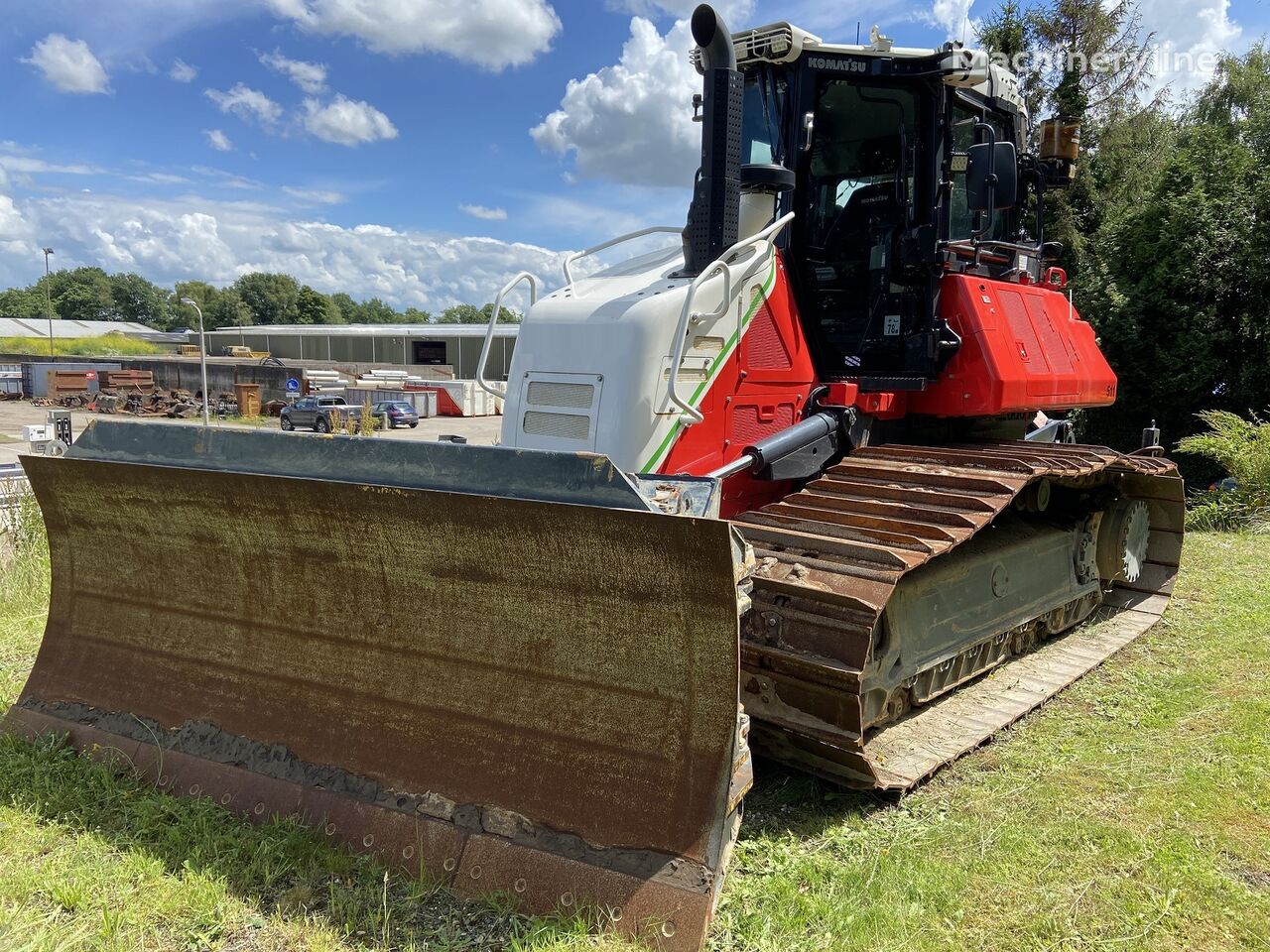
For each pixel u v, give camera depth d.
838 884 3.16
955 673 4.80
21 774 3.64
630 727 3.05
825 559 3.70
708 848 2.83
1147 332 13.81
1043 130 6.25
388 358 62.00
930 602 4.44
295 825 3.28
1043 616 5.78
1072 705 5.00
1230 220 13.25
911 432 5.55
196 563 3.89
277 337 67.44
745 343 4.46
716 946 2.76
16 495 8.03
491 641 3.29
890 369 5.20
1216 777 3.97
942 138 4.96
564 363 4.24
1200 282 13.54
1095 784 3.96
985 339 5.02
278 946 2.69
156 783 3.60
